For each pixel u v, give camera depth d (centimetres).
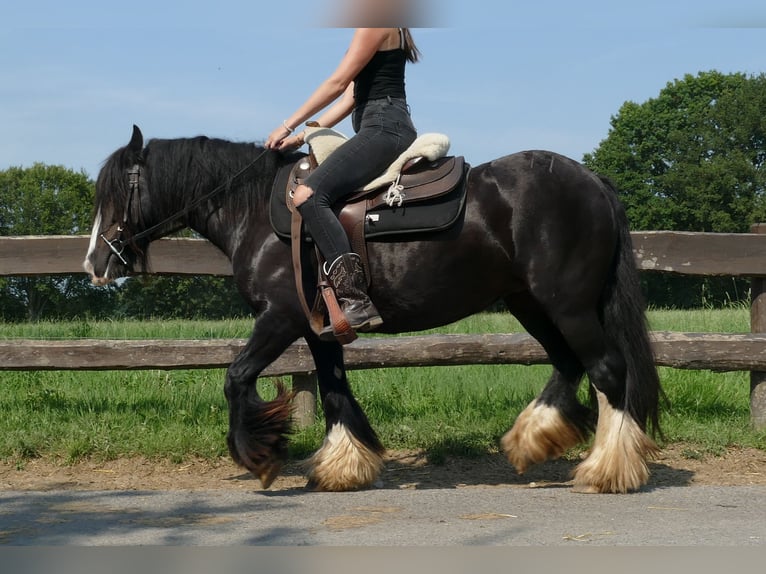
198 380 724
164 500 447
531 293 450
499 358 589
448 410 648
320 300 453
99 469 543
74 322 1163
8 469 542
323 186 437
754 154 5247
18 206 5334
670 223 5362
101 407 652
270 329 460
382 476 529
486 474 532
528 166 454
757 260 605
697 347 592
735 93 5388
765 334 598
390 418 634
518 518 401
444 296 455
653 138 5441
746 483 495
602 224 446
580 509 418
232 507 430
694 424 600
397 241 449
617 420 454
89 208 5453
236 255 471
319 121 485
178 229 498
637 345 456
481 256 449
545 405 493
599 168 5581
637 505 426
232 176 473
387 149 449
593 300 450
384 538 367
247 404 458
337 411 485
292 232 448
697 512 411
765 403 604
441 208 445
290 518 404
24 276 626
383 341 599
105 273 488
